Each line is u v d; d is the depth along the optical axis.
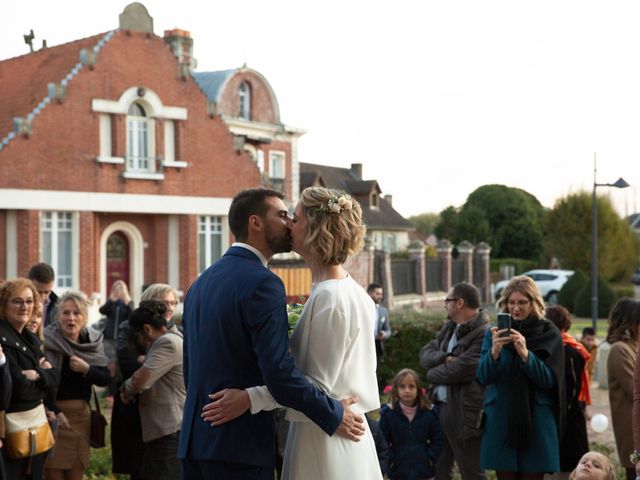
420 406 7.11
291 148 41.75
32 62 30.05
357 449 4.02
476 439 6.95
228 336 3.83
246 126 39.09
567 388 6.69
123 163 28.38
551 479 7.76
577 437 6.69
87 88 27.55
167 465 6.36
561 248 52.16
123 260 29.83
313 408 3.76
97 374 6.97
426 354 7.27
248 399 3.77
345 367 4.01
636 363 5.39
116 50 28.28
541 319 6.24
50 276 8.64
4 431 6.05
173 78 29.86
